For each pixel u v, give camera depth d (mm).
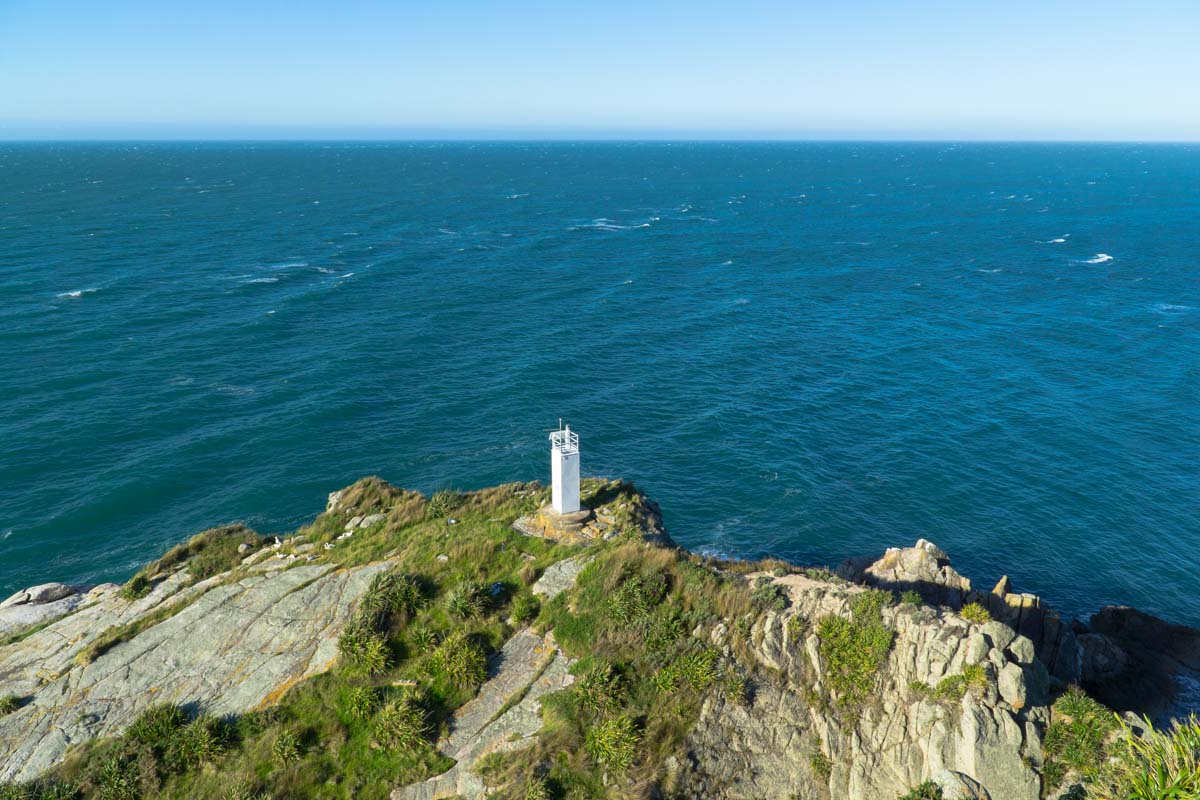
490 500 36969
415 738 23469
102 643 28391
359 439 64938
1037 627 36938
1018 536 53062
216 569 34938
